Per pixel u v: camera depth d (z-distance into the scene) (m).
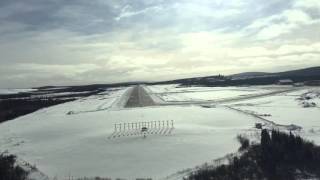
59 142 68.00
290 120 83.38
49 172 47.38
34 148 63.31
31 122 99.50
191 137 66.75
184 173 44.25
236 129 73.19
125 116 100.81
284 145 50.94
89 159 53.84
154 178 42.88
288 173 44.06
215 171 43.97
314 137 60.84
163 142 63.34
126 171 46.75
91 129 81.12
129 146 61.53
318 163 46.91
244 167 45.47
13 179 43.41
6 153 59.16
